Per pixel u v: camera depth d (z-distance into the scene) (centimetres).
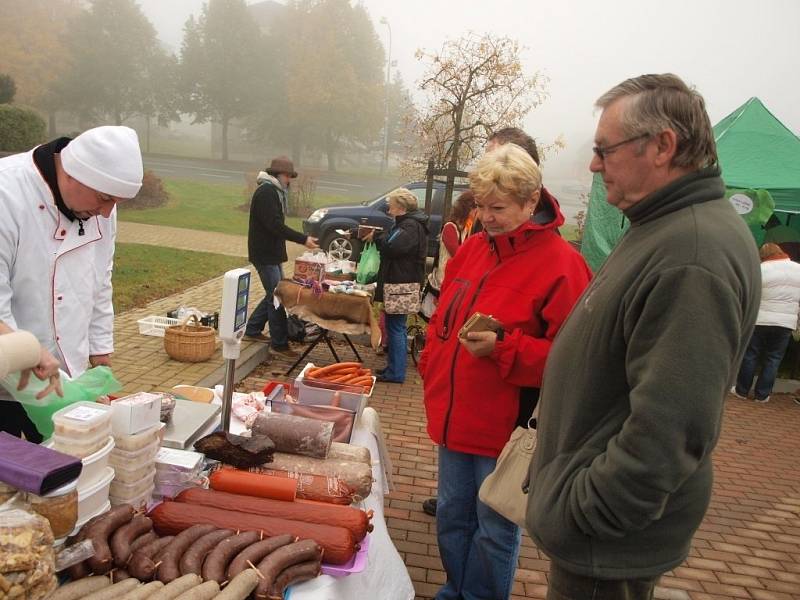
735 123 796
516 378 221
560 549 148
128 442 175
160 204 2031
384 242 555
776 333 664
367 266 620
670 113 138
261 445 207
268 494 192
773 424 613
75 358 227
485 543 238
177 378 504
